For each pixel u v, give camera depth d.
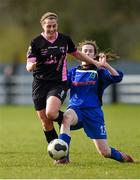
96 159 29.64
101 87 27.86
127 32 111.56
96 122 27.44
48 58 27.22
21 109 77.75
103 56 27.89
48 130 28.56
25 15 112.31
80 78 27.80
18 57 122.88
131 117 62.56
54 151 26.41
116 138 41.78
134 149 34.97
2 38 120.44
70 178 23.72
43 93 27.50
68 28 107.94
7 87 89.12
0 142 39.78
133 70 90.50
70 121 26.89
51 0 109.75
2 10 113.38
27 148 35.69
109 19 109.75
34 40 27.28
